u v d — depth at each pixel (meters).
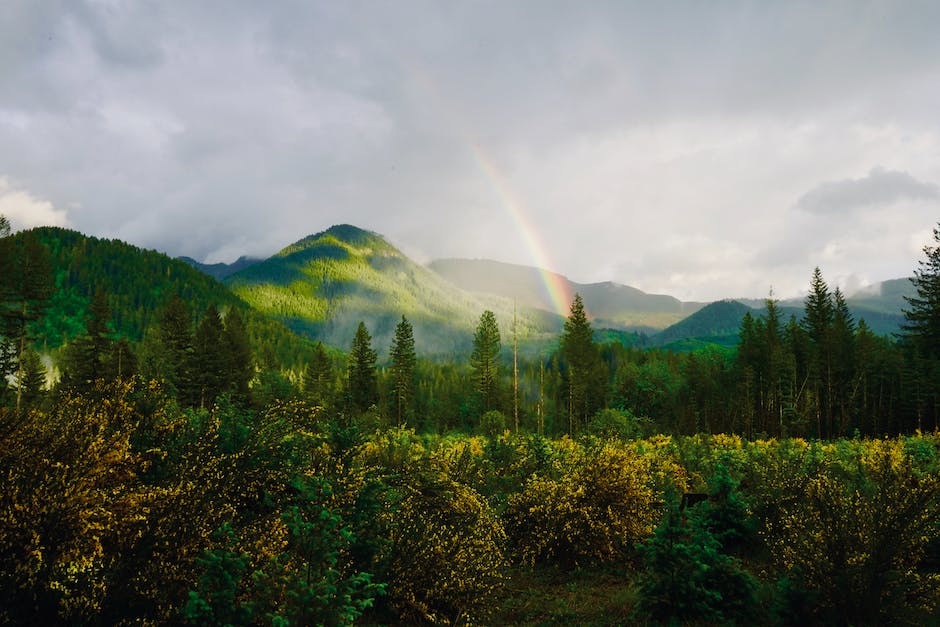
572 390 64.69
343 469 7.53
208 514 5.45
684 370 77.44
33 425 5.61
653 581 7.18
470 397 79.12
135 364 47.88
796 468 10.88
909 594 6.16
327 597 3.87
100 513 4.92
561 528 10.17
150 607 4.61
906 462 6.72
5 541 4.44
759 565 8.99
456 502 8.92
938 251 45.12
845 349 59.22
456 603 7.17
